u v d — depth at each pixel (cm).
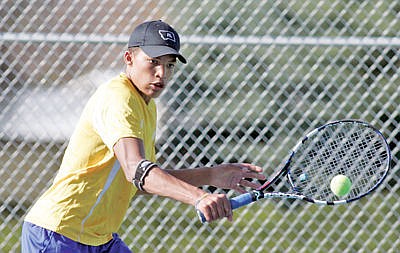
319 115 1928
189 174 1227
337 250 1941
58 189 1116
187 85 2123
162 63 1095
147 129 1120
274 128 2070
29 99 2023
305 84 2172
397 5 2288
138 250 1956
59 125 2017
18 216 2059
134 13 2195
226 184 1241
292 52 2172
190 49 2162
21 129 2028
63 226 1114
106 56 1989
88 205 1115
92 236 1145
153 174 916
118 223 1164
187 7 2050
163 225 1961
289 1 2300
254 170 1236
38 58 2175
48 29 2253
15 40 1811
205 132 1947
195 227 2045
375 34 2291
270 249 2006
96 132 1083
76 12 2253
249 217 2020
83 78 2009
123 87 1044
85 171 1097
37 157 2075
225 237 1964
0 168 2072
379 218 2038
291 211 1964
